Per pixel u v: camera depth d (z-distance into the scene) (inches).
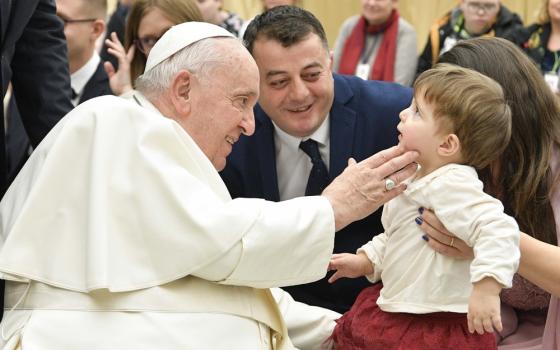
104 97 118.7
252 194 155.3
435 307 113.3
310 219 113.3
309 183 153.6
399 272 116.8
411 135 113.7
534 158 123.7
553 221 126.4
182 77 118.9
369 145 153.4
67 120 117.0
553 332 127.5
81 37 191.6
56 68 154.3
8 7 135.6
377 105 154.8
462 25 256.1
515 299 135.3
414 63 262.4
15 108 181.9
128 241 110.8
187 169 115.5
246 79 119.3
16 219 111.5
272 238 111.4
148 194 111.7
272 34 142.4
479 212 107.9
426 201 112.8
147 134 113.8
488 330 104.9
